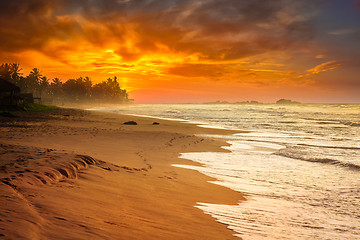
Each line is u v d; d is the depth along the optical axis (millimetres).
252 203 7145
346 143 22594
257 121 50156
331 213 6766
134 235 3582
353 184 9961
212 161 13789
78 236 3051
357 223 6102
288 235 4988
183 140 21562
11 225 2795
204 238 4113
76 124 32406
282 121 50562
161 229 4121
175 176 9344
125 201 5363
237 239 4383
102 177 7074
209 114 76438
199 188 8055
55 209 3875
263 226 5332
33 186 4895
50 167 6441
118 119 46812
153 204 5578
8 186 4398
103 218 4008
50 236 2871
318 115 74000
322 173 11844
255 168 12508
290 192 8711
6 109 51625
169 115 69375
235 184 9297
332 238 5094
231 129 34094
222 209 6188
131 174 8344
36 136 17766
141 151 14992
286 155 16359
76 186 5715
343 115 74438
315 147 20156
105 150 13938
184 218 5008
